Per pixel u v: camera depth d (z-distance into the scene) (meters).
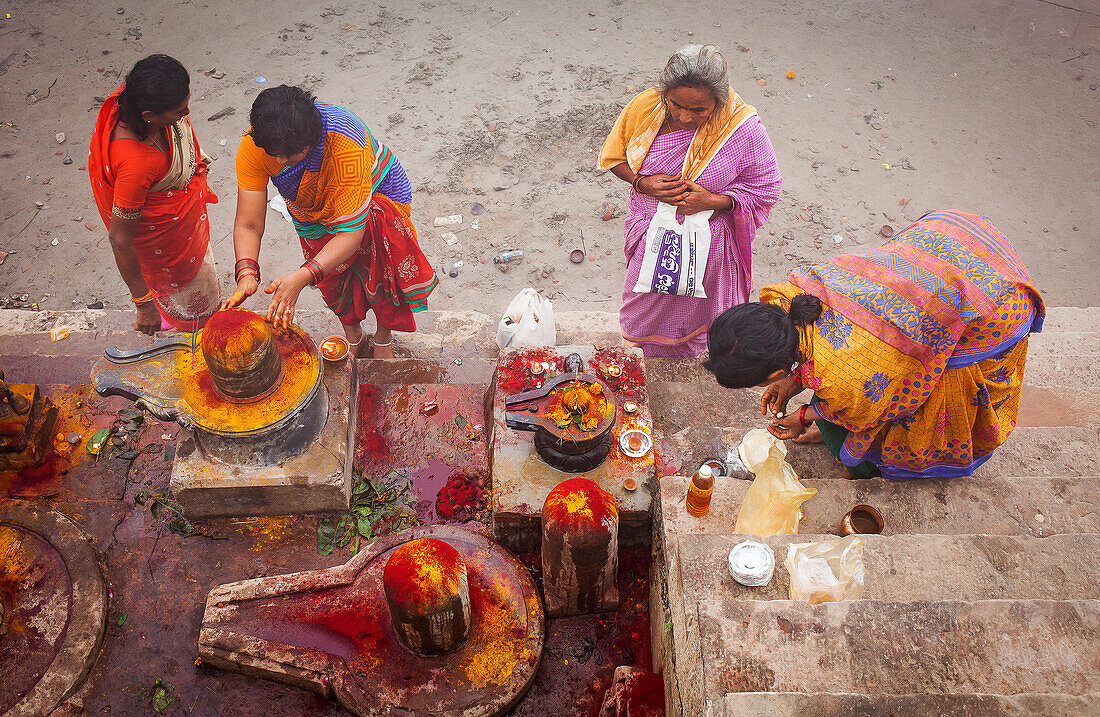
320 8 8.59
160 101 3.54
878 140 7.71
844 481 3.26
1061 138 7.79
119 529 3.45
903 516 3.16
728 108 4.01
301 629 3.06
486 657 3.01
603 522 2.87
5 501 3.43
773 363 2.62
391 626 3.07
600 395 3.28
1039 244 7.02
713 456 3.50
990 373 2.95
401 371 4.82
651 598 3.22
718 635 2.24
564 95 7.86
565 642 3.20
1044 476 3.31
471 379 4.82
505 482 3.31
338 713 3.00
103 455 3.67
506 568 3.25
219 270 6.58
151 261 4.33
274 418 3.23
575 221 7.02
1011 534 3.11
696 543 2.68
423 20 8.53
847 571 2.64
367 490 3.65
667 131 4.17
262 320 3.18
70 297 6.32
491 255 6.77
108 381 3.29
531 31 8.48
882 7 8.91
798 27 8.71
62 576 3.20
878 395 2.72
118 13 8.37
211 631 3.04
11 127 7.32
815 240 6.96
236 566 3.37
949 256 2.68
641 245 4.51
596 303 6.53
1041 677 2.15
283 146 3.34
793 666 2.19
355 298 4.51
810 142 7.65
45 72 7.75
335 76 7.91
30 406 3.59
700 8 8.85
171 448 3.71
